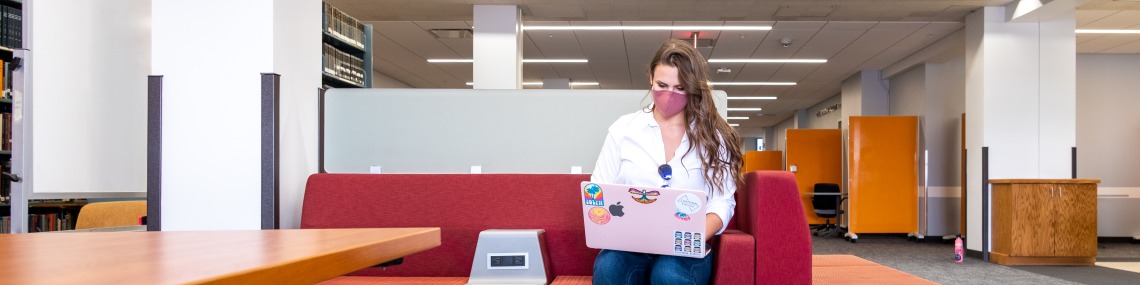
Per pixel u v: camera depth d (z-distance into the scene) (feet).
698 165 5.81
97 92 10.94
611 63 34.81
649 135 5.98
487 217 7.37
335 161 7.95
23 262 2.25
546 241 7.25
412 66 36.04
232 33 8.70
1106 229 29.12
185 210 8.62
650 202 5.12
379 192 7.48
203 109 8.66
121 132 11.27
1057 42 21.56
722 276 5.61
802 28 26.27
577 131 7.81
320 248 2.67
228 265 2.14
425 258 7.34
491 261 6.51
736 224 6.72
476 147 7.86
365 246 2.83
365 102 7.98
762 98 49.70
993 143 21.43
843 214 33.73
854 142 29.07
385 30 27.20
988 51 21.71
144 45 11.70
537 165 7.80
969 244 22.11
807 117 57.16
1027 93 21.53
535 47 30.58
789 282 5.61
